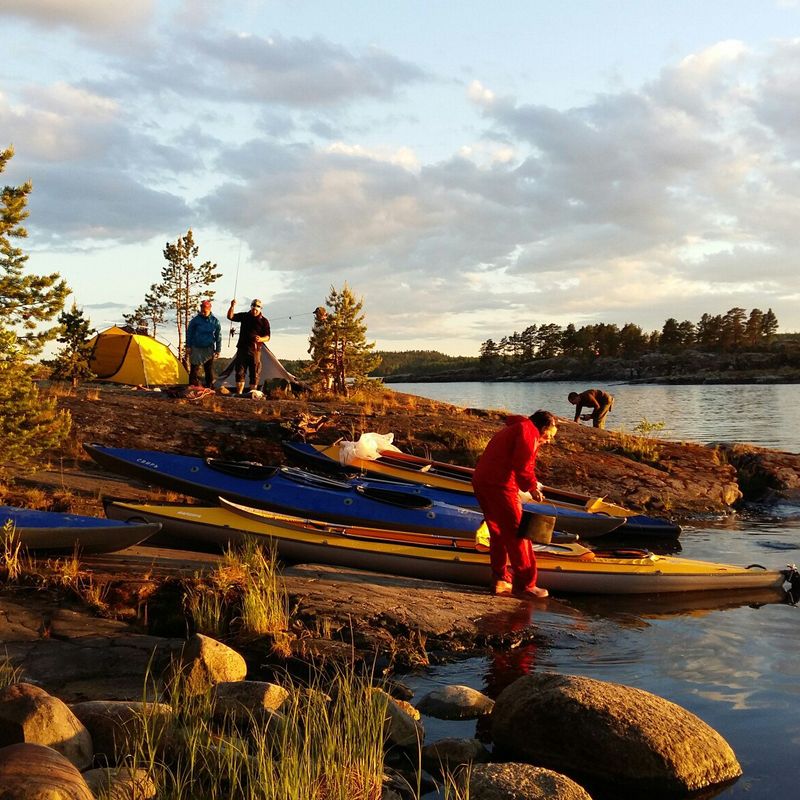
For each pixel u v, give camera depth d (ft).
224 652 17.28
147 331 70.95
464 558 27.71
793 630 23.88
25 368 32.83
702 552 36.40
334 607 22.89
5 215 30.55
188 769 13.12
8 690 13.01
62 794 9.57
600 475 48.62
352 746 13.29
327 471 43.01
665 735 14.58
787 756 15.25
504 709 16.10
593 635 23.00
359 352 78.38
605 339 614.75
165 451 43.93
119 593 22.67
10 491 33.04
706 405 160.15
